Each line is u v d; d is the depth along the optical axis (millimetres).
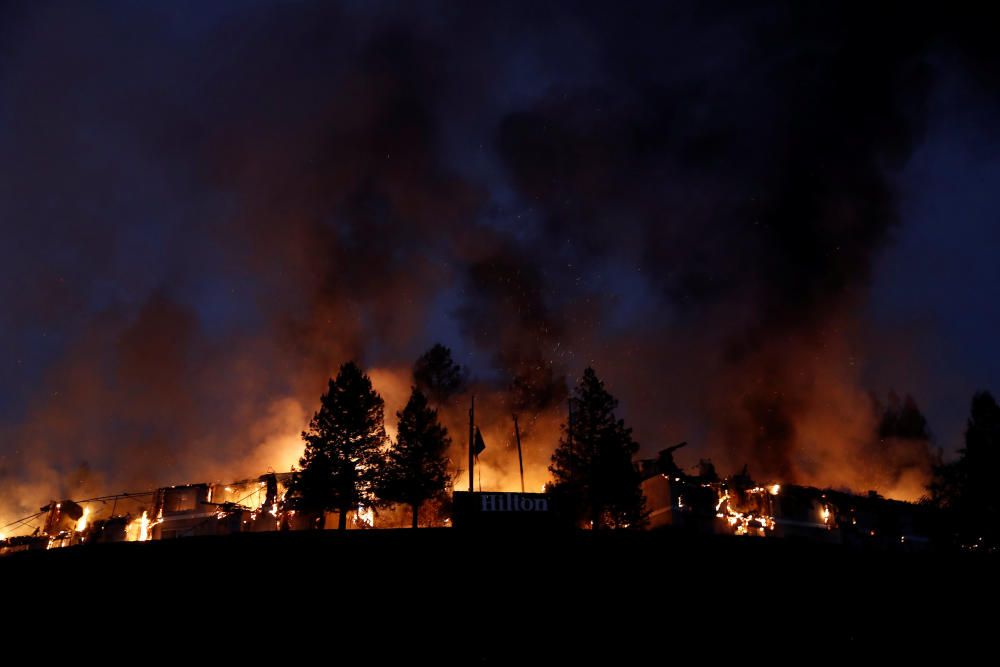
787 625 32469
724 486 63906
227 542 37219
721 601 34000
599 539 40500
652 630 31062
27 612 28891
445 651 28297
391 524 60062
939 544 60031
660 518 58969
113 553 34969
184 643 27469
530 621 30953
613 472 54844
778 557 39781
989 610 35188
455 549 36906
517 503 38625
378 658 27469
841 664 30016
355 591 32188
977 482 58688
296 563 34688
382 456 55906
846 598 35438
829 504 65375
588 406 57906
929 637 32562
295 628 28969
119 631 27984
